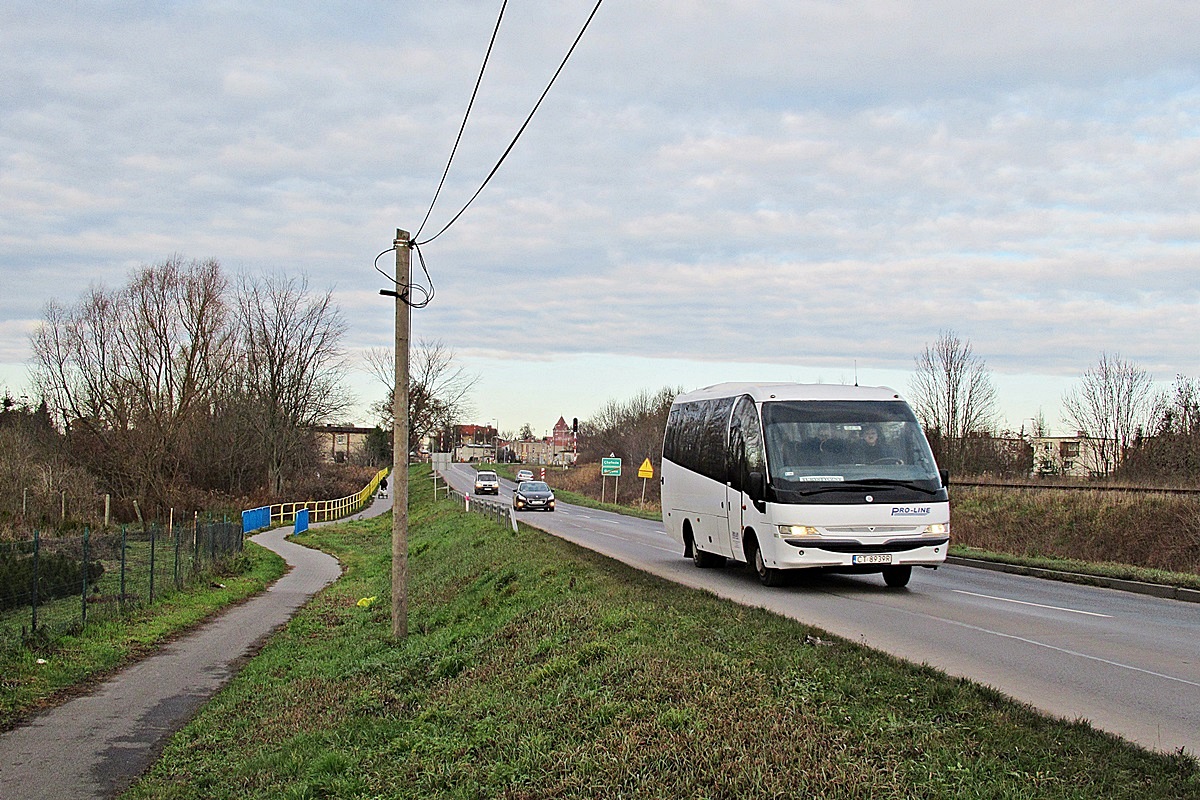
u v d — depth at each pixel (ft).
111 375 166.40
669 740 21.47
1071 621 39.88
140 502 159.74
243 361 209.67
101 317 166.81
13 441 132.87
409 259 51.44
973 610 42.75
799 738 20.21
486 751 25.35
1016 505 104.22
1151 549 82.89
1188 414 121.19
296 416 218.18
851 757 18.89
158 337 167.94
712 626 32.58
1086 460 157.58
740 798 18.13
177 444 168.14
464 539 94.07
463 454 575.38
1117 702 24.59
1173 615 42.98
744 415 52.70
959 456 144.77
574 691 27.53
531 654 34.45
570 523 128.36
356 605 74.23
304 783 26.53
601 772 20.98
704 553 61.36
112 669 46.65
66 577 55.31
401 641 50.21
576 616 38.32
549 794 20.98
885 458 48.37
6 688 40.11
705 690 24.39
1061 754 18.20
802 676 24.68
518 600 48.19
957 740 19.29
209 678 45.47
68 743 33.58
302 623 62.75
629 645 30.89
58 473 135.85
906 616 40.34
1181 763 17.54
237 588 81.76
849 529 46.60
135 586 67.31
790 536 46.80
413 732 29.96
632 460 256.11
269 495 199.52
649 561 68.33
